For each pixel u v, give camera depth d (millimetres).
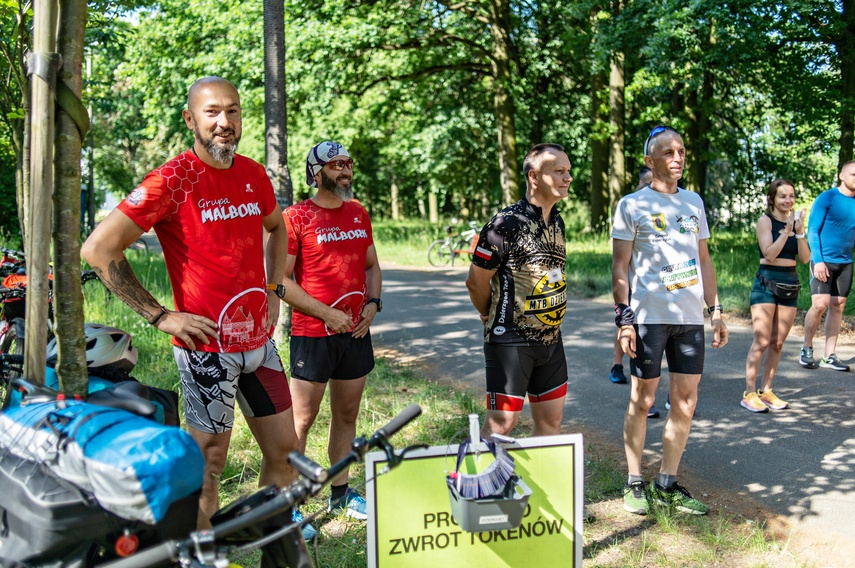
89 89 11172
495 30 21641
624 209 4531
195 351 3270
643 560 3965
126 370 3471
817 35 15891
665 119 20328
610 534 4258
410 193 47438
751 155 24062
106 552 2365
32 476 2357
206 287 3225
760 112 22594
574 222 33625
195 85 3199
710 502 4707
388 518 3205
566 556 3426
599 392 7137
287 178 7930
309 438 5609
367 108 24156
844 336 9312
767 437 5805
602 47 16672
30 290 2869
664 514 4430
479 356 8797
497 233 3928
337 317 4180
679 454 4590
